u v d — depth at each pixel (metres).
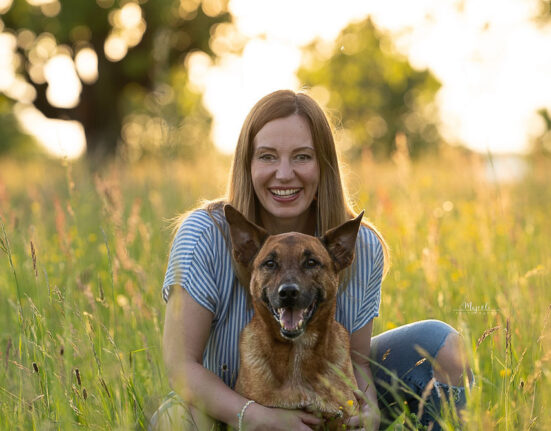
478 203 8.98
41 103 26.36
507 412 3.83
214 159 11.40
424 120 36.56
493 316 5.15
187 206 8.27
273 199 4.59
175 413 3.80
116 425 3.86
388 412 4.61
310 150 4.56
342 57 25.69
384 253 4.92
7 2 23.97
